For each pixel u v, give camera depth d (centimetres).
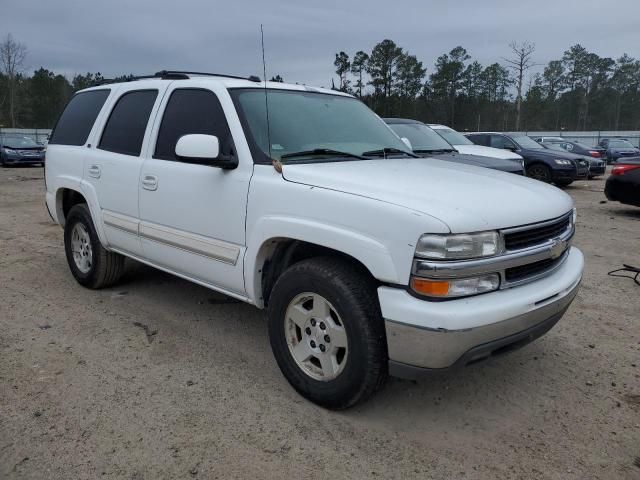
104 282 521
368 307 288
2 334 423
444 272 263
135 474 264
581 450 290
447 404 334
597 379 367
